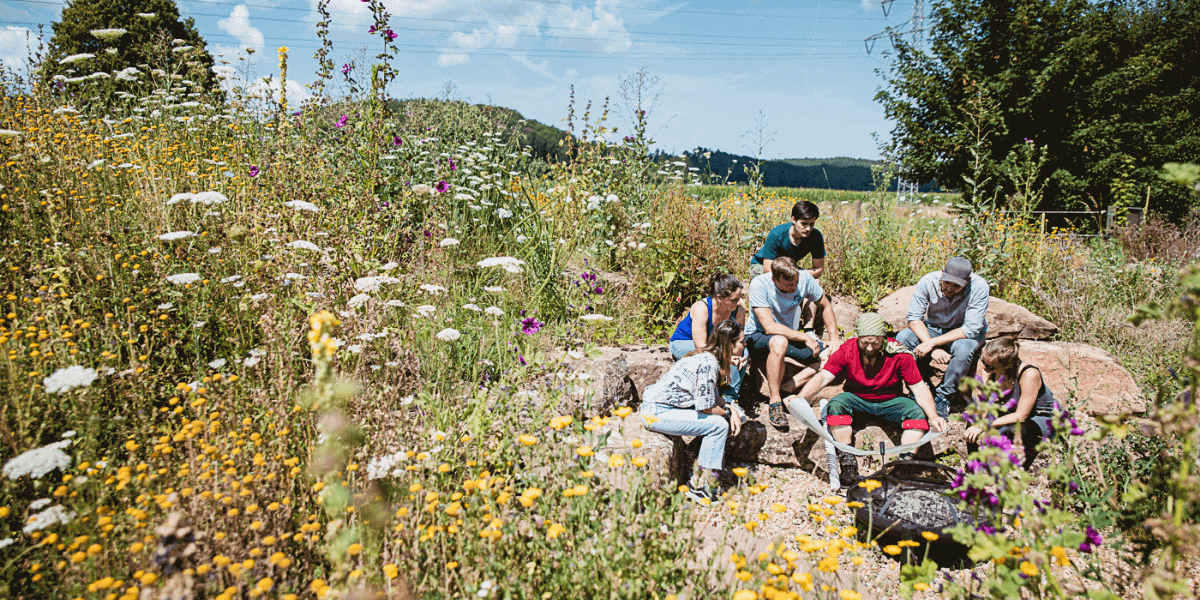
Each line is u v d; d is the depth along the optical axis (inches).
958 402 176.9
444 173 245.8
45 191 160.6
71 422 104.7
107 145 214.8
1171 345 205.0
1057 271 262.2
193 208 172.1
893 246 271.4
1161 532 70.8
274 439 105.1
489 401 141.5
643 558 87.7
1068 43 484.1
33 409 106.0
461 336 165.6
